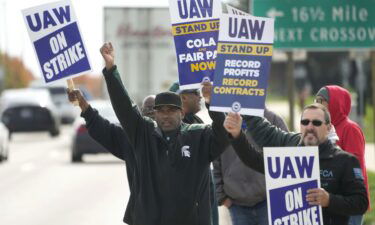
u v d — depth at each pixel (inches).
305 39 1910.7
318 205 636.7
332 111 818.8
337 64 7303.2
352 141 816.3
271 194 642.2
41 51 742.5
